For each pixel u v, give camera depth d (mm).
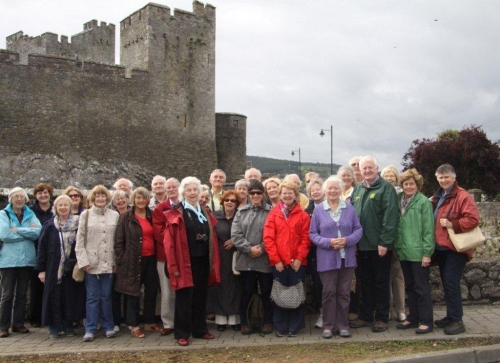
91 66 35938
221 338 8602
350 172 9969
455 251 8312
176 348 7992
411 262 8555
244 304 8883
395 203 8555
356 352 7488
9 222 9211
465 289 9984
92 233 8875
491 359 7266
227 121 44125
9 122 32688
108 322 8930
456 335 8047
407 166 44594
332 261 8367
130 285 8875
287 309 8430
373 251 8695
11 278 9180
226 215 9414
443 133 51344
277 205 8859
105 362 7410
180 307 8281
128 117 37438
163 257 9102
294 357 7367
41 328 9727
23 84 33344
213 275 8617
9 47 44219
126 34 40750
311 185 9711
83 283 9219
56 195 12055
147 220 9367
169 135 39344
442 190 8992
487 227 17281
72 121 34938
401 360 6996
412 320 8719
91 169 35000
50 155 33812
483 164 40469
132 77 37719
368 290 8898
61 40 41219
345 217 8500
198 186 8758
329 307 8406
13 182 32031
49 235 9016
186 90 40438
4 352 8023
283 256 8375
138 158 37688
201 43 41250
